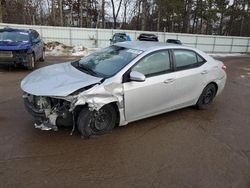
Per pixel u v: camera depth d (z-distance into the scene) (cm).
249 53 3203
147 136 447
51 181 315
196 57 561
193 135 466
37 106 399
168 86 491
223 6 3909
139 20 4144
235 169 366
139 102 454
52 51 2080
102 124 430
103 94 403
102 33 2528
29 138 413
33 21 3775
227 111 612
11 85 742
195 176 343
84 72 452
